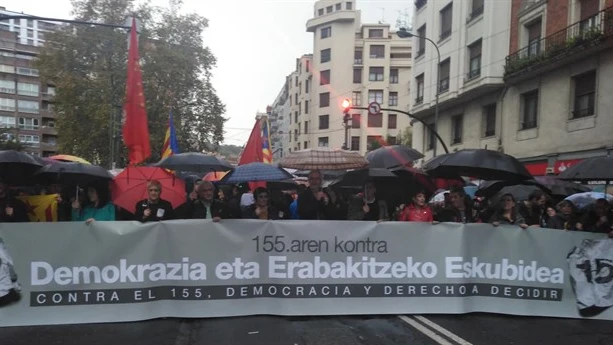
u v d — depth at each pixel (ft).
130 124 22.16
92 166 19.43
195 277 16.01
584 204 24.11
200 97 107.24
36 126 255.09
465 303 17.11
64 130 100.94
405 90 199.41
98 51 95.96
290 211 22.25
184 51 103.76
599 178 18.94
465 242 17.17
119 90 95.86
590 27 49.21
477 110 72.90
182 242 15.92
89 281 15.30
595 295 17.10
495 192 25.53
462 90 73.26
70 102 97.19
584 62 50.98
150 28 99.19
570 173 20.33
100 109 92.17
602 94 48.44
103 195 19.52
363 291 16.78
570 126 53.11
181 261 15.92
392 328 15.52
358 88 201.98
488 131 71.05
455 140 81.20
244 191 29.07
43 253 15.05
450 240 17.13
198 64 106.01
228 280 16.17
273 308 16.43
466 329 15.53
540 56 56.18
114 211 19.07
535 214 23.26
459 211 20.13
